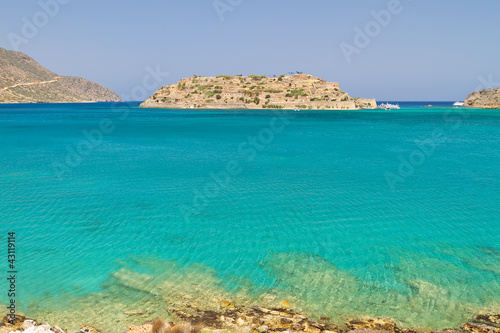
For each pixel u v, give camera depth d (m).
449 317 10.86
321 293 12.23
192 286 12.62
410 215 20.33
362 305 11.50
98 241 16.48
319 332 9.78
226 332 9.60
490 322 10.57
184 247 15.95
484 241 16.70
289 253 15.42
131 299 11.75
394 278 13.30
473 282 13.02
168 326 9.36
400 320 10.68
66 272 13.55
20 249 15.50
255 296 11.98
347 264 14.43
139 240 16.70
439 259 14.88
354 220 19.55
